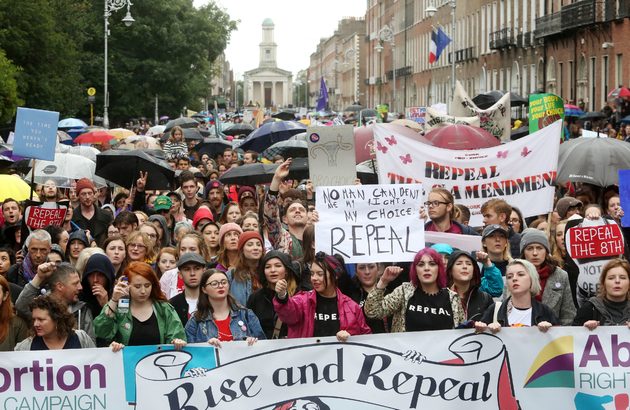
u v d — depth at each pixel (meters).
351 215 10.23
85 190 15.50
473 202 14.05
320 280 9.54
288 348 8.89
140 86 81.12
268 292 10.37
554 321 9.51
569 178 16.41
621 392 8.99
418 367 8.95
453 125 17.78
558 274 10.66
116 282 10.31
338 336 8.90
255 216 12.46
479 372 8.96
